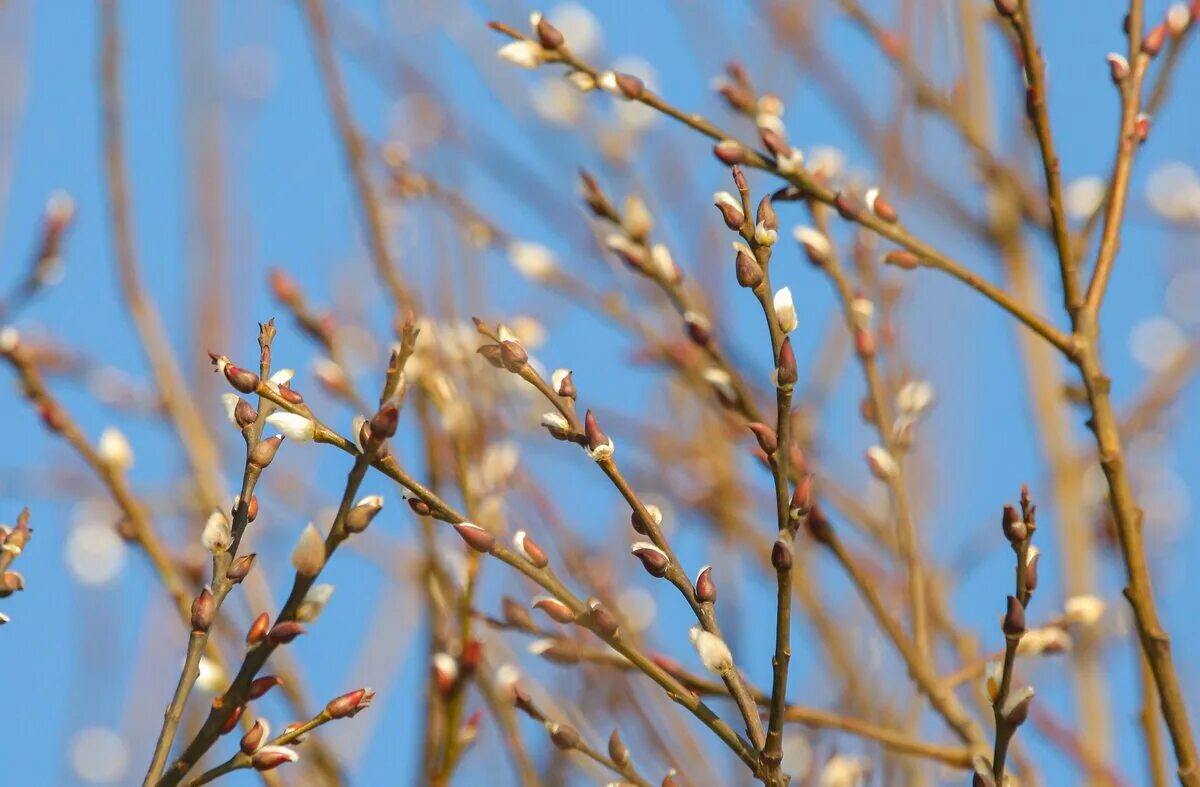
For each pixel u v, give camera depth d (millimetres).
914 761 1690
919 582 1654
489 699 1641
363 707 1489
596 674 1692
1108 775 1685
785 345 1479
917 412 1679
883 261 1593
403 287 1690
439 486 1654
